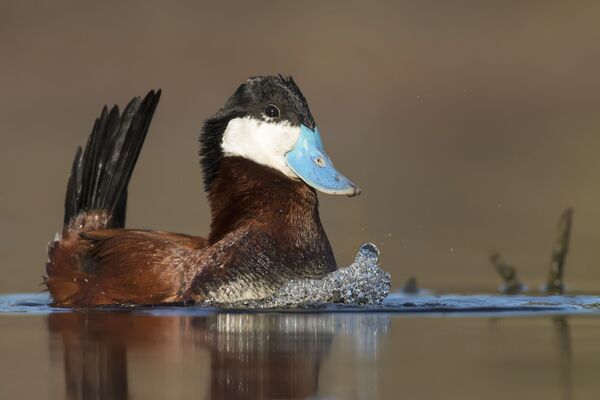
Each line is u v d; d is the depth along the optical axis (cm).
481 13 2891
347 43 2694
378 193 1869
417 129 2400
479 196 1844
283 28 2723
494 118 2486
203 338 842
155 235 1048
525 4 2938
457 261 1424
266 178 1050
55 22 2689
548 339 845
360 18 2819
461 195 1850
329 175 1045
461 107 2514
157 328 888
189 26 2684
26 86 2520
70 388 688
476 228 1645
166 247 1027
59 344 827
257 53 2620
